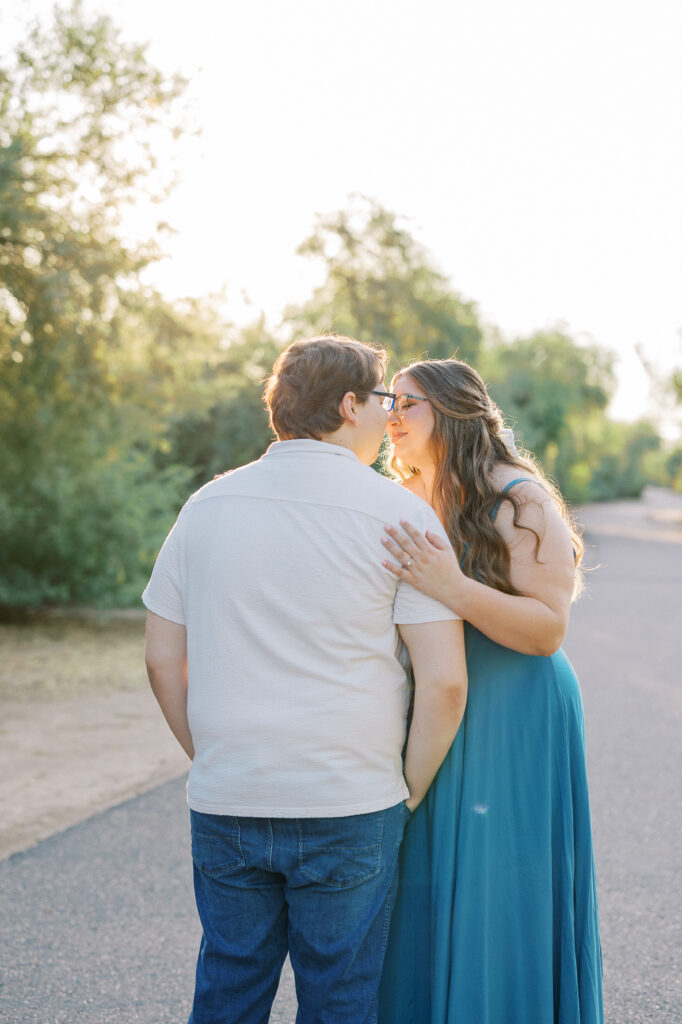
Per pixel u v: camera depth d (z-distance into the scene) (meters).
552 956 2.05
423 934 2.04
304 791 1.74
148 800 4.91
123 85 8.30
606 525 46.12
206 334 9.86
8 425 10.70
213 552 1.80
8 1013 2.74
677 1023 2.68
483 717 2.03
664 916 3.43
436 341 22.16
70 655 9.98
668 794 4.98
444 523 2.09
